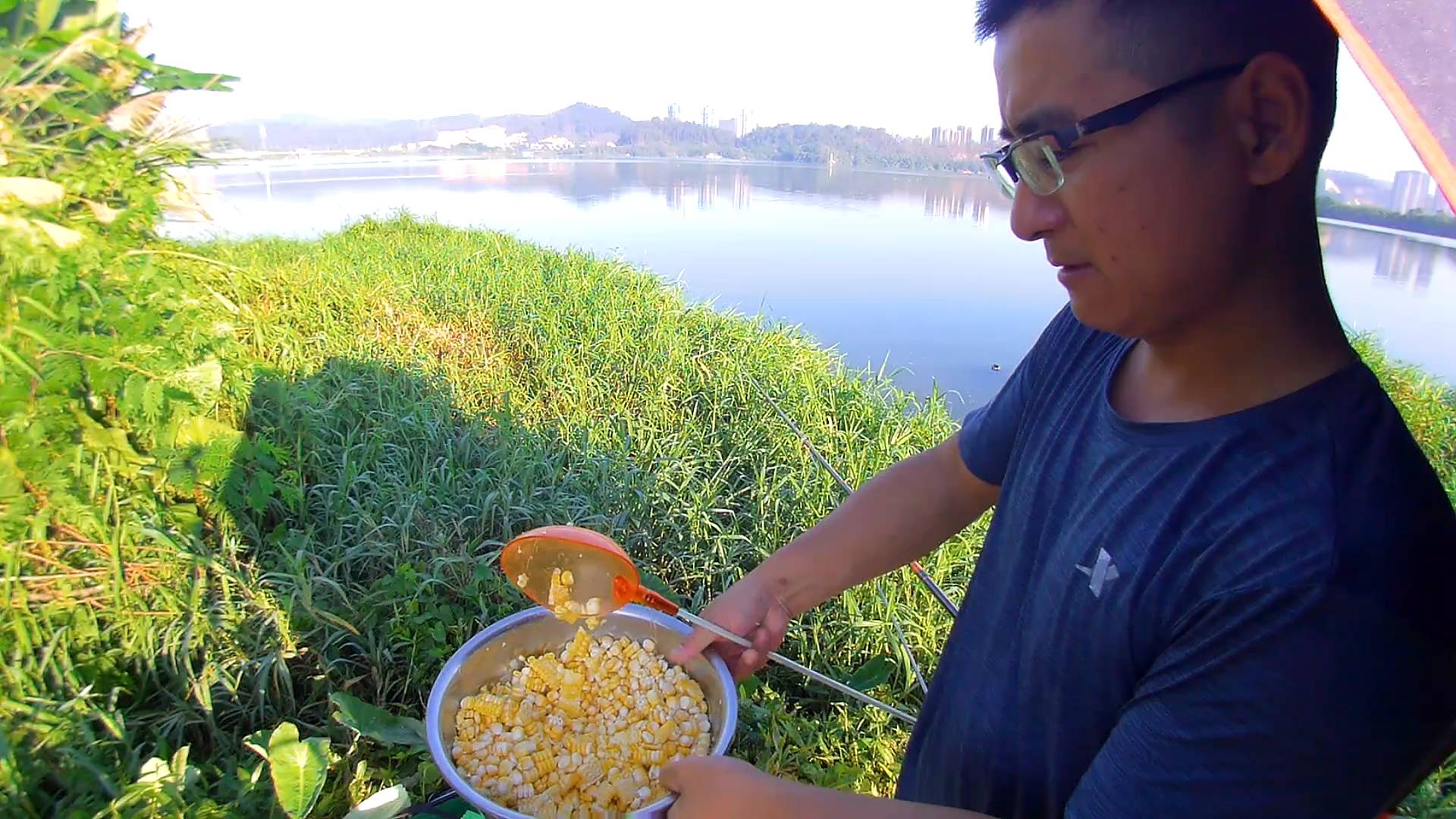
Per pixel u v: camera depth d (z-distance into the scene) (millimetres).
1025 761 1177
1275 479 877
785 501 3963
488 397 5242
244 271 5828
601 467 4105
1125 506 1013
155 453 3443
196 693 2721
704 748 1606
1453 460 4441
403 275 7738
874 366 6770
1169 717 902
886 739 2773
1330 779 808
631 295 7371
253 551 3441
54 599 2863
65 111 4109
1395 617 780
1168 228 889
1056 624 1096
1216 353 960
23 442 3072
